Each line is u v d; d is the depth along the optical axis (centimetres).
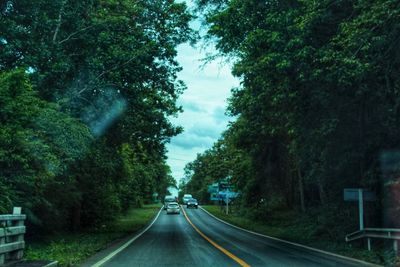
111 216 3756
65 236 2203
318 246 1886
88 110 2209
